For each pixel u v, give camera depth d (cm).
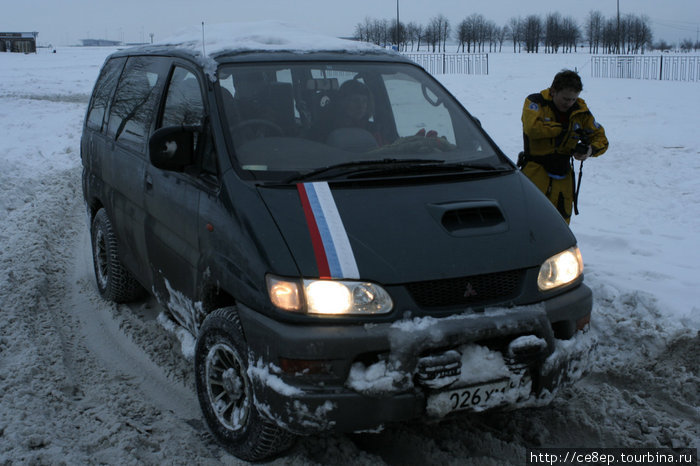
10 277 584
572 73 516
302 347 282
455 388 291
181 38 479
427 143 395
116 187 493
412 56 4569
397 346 284
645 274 580
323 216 312
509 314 301
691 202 855
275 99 386
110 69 587
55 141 1452
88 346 475
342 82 412
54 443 333
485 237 317
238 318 319
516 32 10475
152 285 438
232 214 323
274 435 311
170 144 357
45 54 7406
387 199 329
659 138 1330
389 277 292
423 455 337
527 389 307
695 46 13225
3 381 398
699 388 405
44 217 827
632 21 9244
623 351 463
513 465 328
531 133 526
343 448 336
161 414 380
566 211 552
